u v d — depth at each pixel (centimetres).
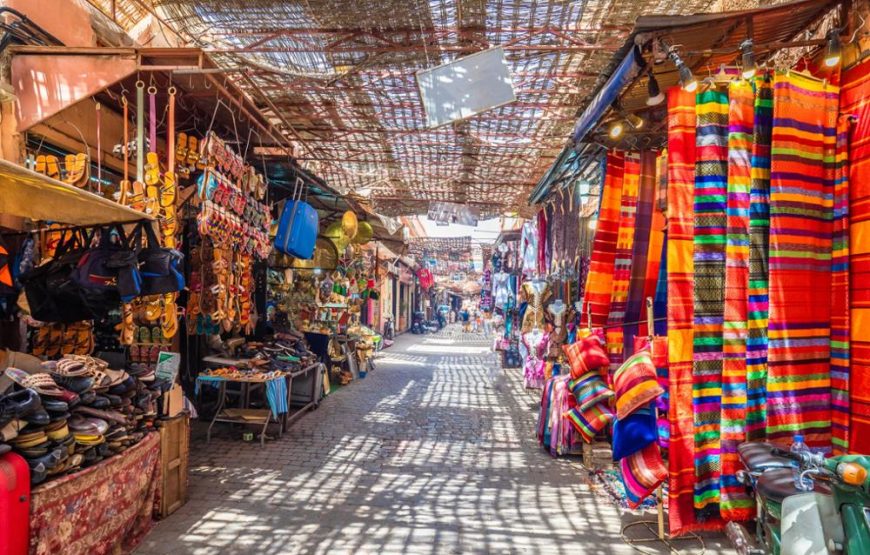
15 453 253
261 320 838
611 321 464
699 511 353
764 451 300
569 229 693
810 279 339
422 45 534
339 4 472
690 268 367
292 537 358
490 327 2348
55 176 411
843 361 331
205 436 616
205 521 382
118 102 489
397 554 337
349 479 478
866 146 322
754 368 345
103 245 359
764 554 277
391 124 750
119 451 329
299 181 715
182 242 618
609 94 367
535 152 843
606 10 482
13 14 394
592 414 427
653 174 462
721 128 361
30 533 252
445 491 452
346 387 977
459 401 860
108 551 316
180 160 483
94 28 487
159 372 412
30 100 395
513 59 567
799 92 343
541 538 363
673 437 354
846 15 336
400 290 2720
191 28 523
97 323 534
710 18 322
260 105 686
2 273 324
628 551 345
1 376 285
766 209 350
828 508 212
